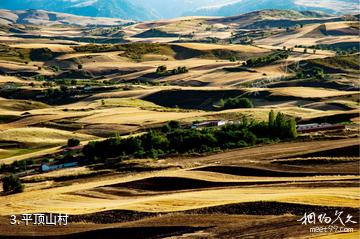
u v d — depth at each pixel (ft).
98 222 263.29
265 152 426.51
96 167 451.53
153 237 229.66
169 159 456.04
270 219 230.07
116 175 411.34
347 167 348.38
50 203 317.01
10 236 251.39
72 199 326.03
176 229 233.55
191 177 350.23
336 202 244.42
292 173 346.95
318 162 366.63
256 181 329.93
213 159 427.33
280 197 261.03
